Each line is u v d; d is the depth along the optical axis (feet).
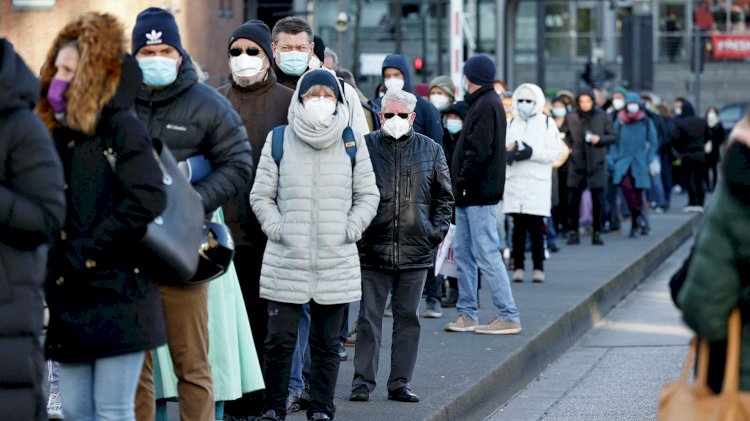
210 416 46.47
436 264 80.89
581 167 137.90
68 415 39.60
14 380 35.35
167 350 49.01
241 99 57.11
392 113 60.03
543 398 69.51
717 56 437.99
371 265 59.52
